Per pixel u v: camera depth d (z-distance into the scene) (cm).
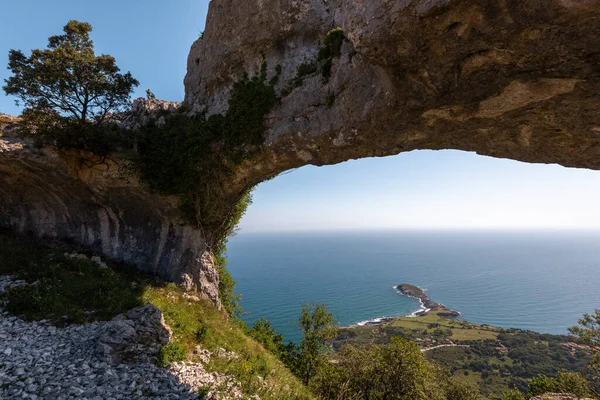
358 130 995
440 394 2358
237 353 1282
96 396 748
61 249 1670
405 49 609
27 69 1377
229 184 1622
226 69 1591
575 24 454
